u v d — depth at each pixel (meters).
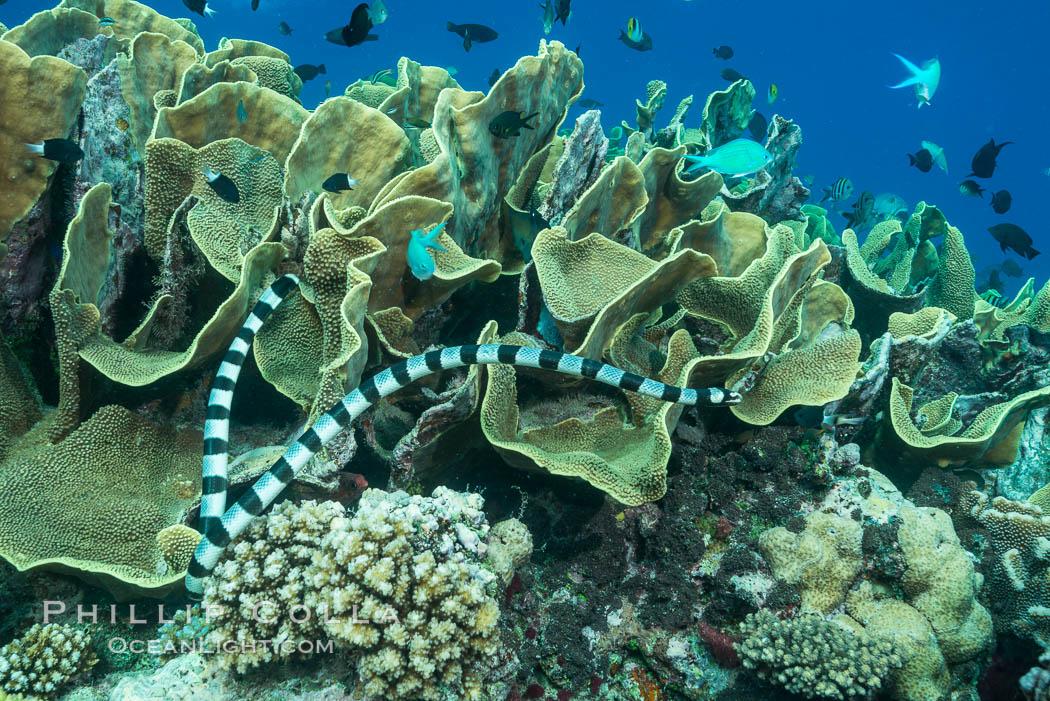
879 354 0.96
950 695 0.78
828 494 0.88
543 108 1.04
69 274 0.78
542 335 0.94
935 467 1.00
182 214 0.87
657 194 1.10
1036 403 0.97
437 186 0.87
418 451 0.80
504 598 0.76
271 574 0.66
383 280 0.86
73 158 0.79
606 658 0.83
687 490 0.89
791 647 0.74
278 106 0.98
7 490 0.74
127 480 0.82
